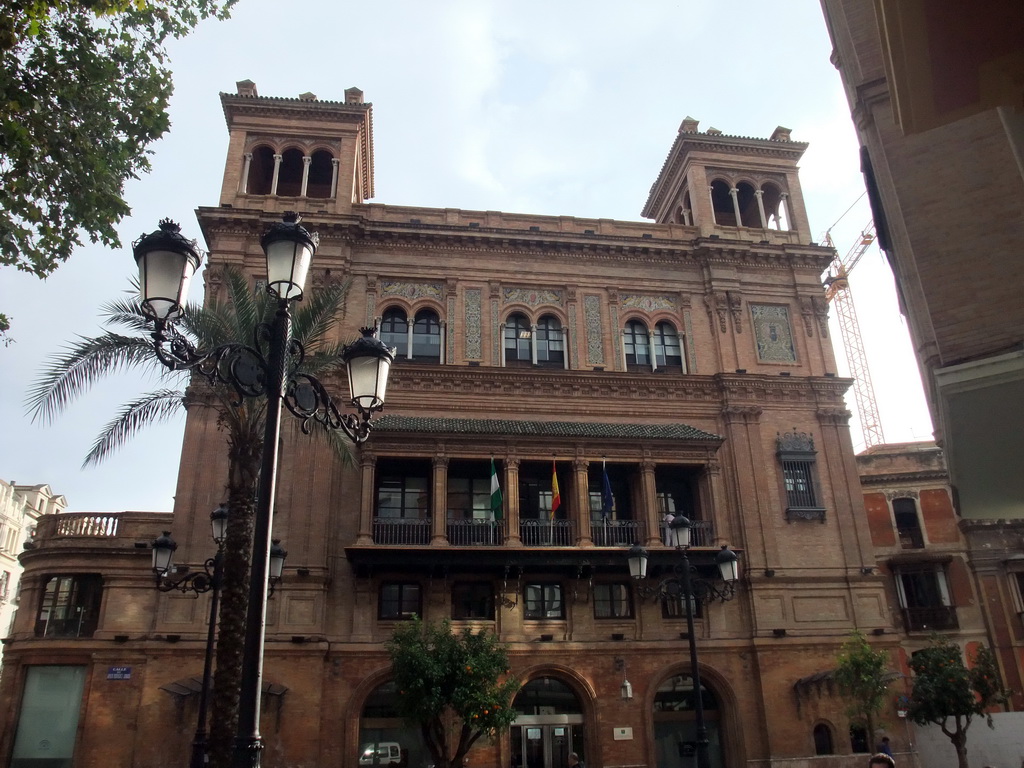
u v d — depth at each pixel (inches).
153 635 1171.9
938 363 374.0
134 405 859.4
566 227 1603.1
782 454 1446.9
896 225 414.0
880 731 1312.7
